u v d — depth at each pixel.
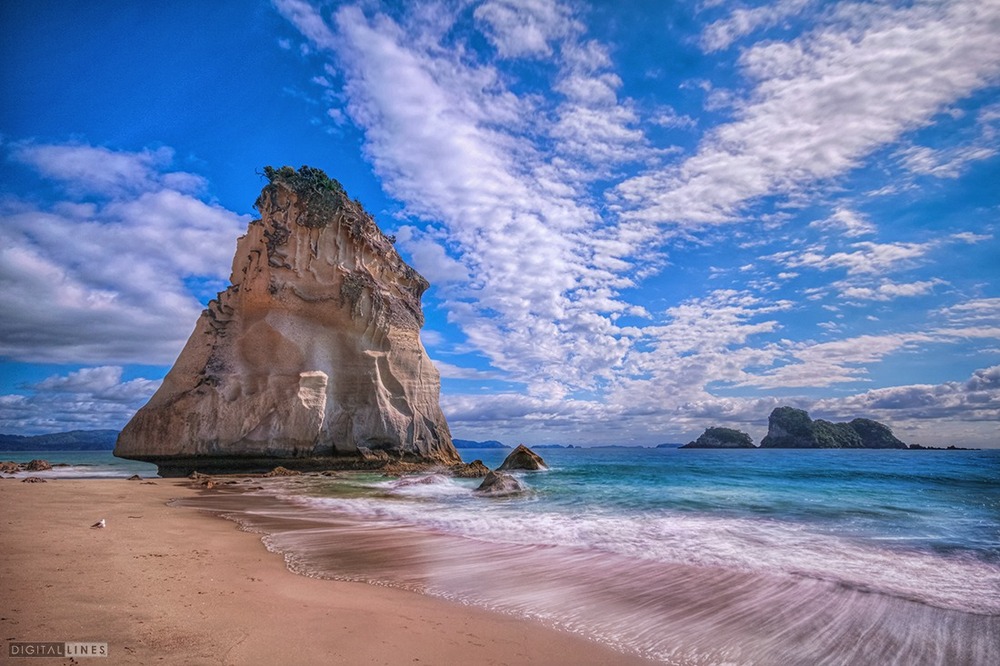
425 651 4.67
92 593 5.69
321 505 15.44
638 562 8.16
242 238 35.41
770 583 7.04
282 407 29.77
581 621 5.63
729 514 12.52
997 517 11.80
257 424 29.44
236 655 4.31
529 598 6.38
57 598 5.45
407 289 38.97
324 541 9.86
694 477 23.50
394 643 4.81
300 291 32.97
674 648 5.00
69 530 9.63
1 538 8.53
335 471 30.27
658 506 13.95
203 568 7.23
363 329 34.16
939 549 8.85
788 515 12.23
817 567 7.82
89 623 4.81
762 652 4.96
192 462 29.66
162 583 6.29
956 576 7.36
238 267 34.81
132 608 5.29
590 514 12.98
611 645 5.02
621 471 28.09
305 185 33.66
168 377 32.19
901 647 5.11
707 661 4.75
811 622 5.70
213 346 32.06
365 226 37.06
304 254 33.50
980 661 4.83
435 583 6.98
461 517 12.80
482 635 5.14
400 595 6.39
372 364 33.62
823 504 13.88
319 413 30.41
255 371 31.09
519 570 7.71
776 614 5.92
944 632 5.47
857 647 5.10
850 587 6.86
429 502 16.09
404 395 34.84
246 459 29.58
